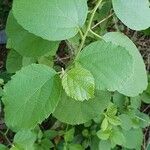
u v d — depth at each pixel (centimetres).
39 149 48
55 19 25
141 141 49
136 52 29
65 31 25
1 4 59
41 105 23
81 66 25
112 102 48
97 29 42
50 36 25
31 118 23
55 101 23
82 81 24
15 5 25
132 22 27
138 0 27
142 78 29
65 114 30
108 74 24
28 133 42
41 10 25
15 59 41
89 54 25
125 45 28
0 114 52
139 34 57
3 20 60
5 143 54
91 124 49
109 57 24
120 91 28
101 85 24
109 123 46
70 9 25
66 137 48
